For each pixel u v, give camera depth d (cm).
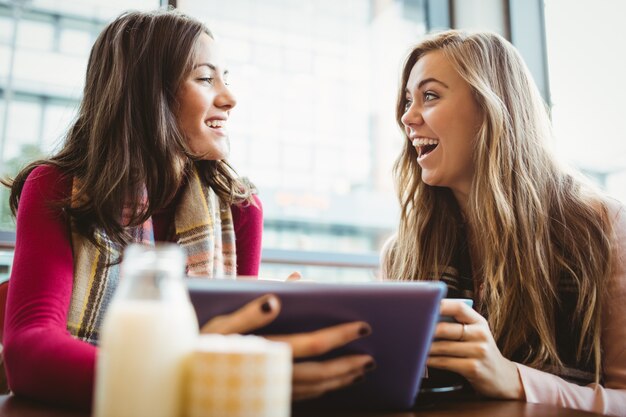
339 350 55
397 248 145
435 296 53
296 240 228
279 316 53
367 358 55
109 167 106
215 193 136
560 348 108
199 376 38
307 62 390
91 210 102
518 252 113
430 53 128
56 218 98
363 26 336
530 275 110
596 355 100
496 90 123
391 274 148
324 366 53
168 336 38
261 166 415
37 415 57
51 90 191
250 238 143
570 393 80
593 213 114
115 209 104
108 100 111
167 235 130
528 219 115
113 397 37
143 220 110
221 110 123
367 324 54
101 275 104
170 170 114
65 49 193
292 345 52
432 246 135
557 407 68
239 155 150
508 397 77
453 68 123
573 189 121
